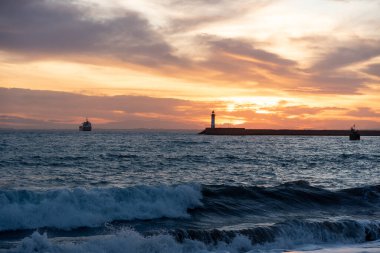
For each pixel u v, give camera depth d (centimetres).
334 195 2058
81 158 4278
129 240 1112
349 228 1395
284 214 1738
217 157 4947
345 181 2992
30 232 1304
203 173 3183
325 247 1248
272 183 2742
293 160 4912
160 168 3456
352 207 1919
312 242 1301
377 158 5403
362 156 5734
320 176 3303
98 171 3091
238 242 1216
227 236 1239
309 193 2052
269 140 13612
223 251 1159
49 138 10656
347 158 5384
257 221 1584
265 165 4144
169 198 1698
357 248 1216
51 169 3155
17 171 2944
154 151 6031
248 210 1766
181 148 7119
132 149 6425
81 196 1527
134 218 1520
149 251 1101
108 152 5469
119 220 1488
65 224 1395
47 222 1389
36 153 4897
